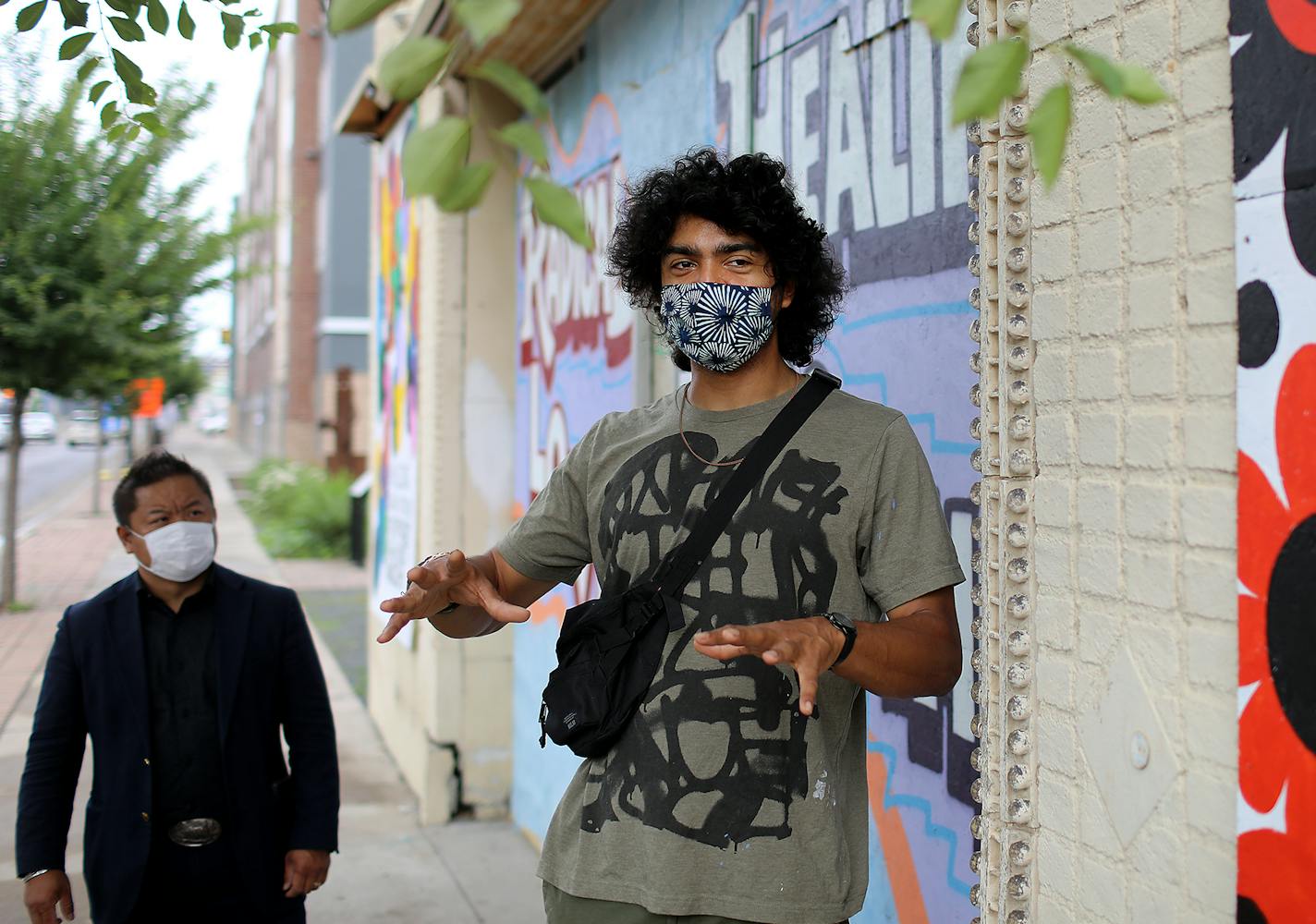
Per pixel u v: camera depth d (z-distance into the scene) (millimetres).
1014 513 1995
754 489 1923
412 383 6750
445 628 2174
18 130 11133
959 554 2609
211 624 2895
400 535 7094
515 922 4652
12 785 6320
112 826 2768
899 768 2857
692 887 1825
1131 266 1752
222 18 2242
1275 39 1504
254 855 2846
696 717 1865
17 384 11750
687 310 1984
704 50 3904
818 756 1861
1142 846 1730
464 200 1160
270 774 2955
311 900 4867
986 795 2039
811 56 3258
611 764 1941
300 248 33125
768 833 1824
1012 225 1989
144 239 11781
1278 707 1496
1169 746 1680
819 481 1903
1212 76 1612
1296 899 1470
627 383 4441
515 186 6059
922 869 2748
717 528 1918
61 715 2848
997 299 2035
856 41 3023
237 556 17141
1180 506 1666
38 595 13164
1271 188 1511
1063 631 1904
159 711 2826
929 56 2705
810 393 1990
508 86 1139
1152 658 1717
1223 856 1587
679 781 1855
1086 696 1853
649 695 1910
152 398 18656
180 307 12430
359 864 5285
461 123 1149
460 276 6043
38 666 9453
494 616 1986
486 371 6070
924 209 2732
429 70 1140
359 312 27312
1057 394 1912
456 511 6031
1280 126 1499
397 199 7281
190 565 2783
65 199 11391
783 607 1872
